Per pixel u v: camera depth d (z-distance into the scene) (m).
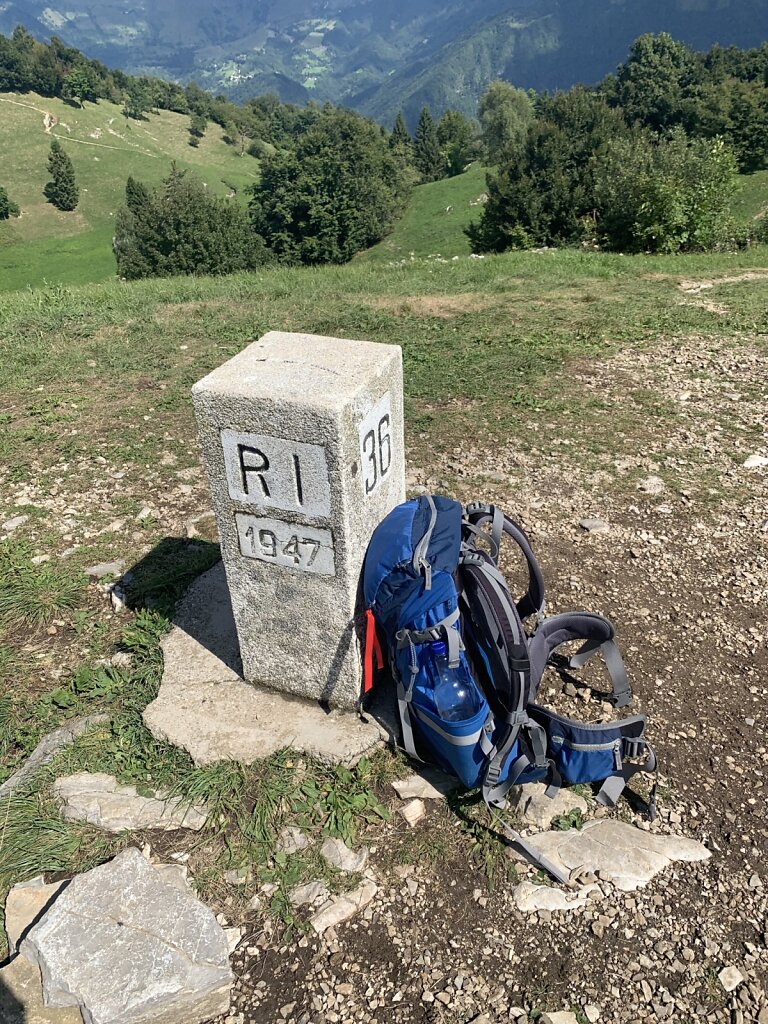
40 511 2.32
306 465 1.26
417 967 1.18
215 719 1.49
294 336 1.51
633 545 2.14
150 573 2.00
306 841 1.33
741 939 1.21
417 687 1.32
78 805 1.37
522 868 1.30
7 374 3.38
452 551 1.36
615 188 9.30
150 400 3.11
